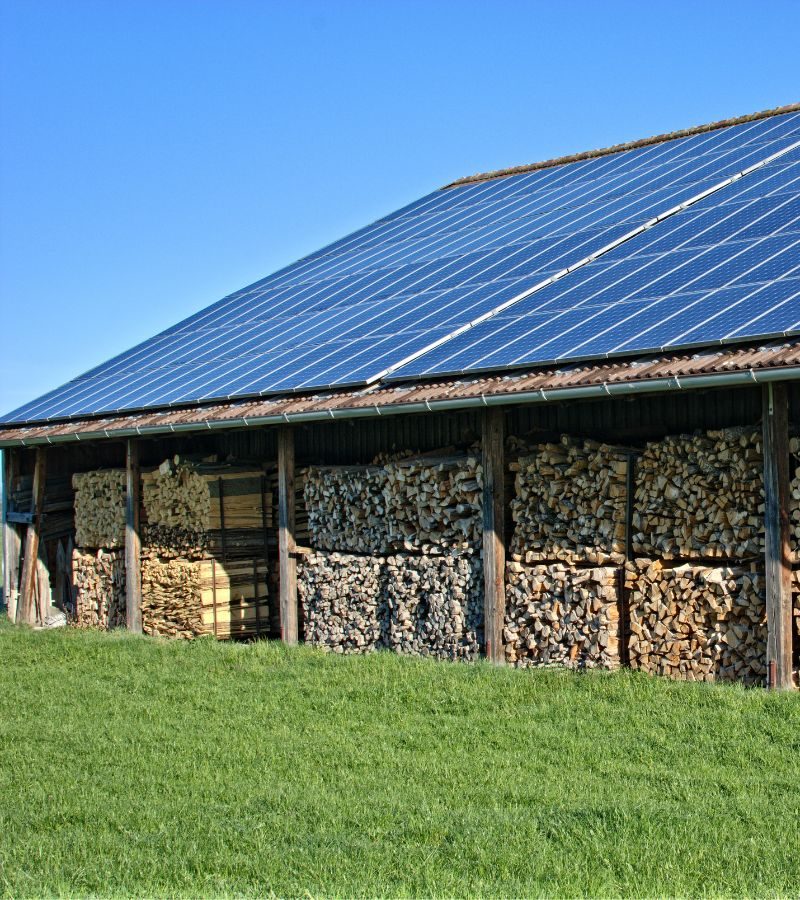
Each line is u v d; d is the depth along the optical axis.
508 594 14.77
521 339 14.50
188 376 20.12
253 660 15.75
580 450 14.22
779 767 9.58
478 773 9.87
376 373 15.55
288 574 17.56
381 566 16.61
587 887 7.26
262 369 18.41
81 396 22.16
